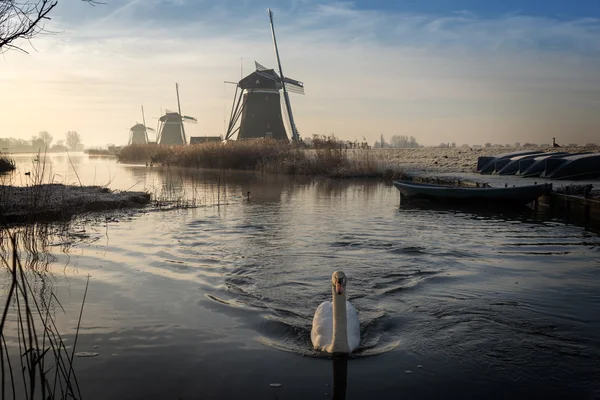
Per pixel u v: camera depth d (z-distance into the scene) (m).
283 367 6.18
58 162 79.06
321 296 9.00
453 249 13.17
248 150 51.25
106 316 7.86
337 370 6.12
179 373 5.97
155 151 69.69
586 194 19.27
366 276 10.36
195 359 6.36
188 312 8.09
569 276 10.41
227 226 16.84
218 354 6.52
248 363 6.27
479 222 18.20
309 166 43.31
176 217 18.98
